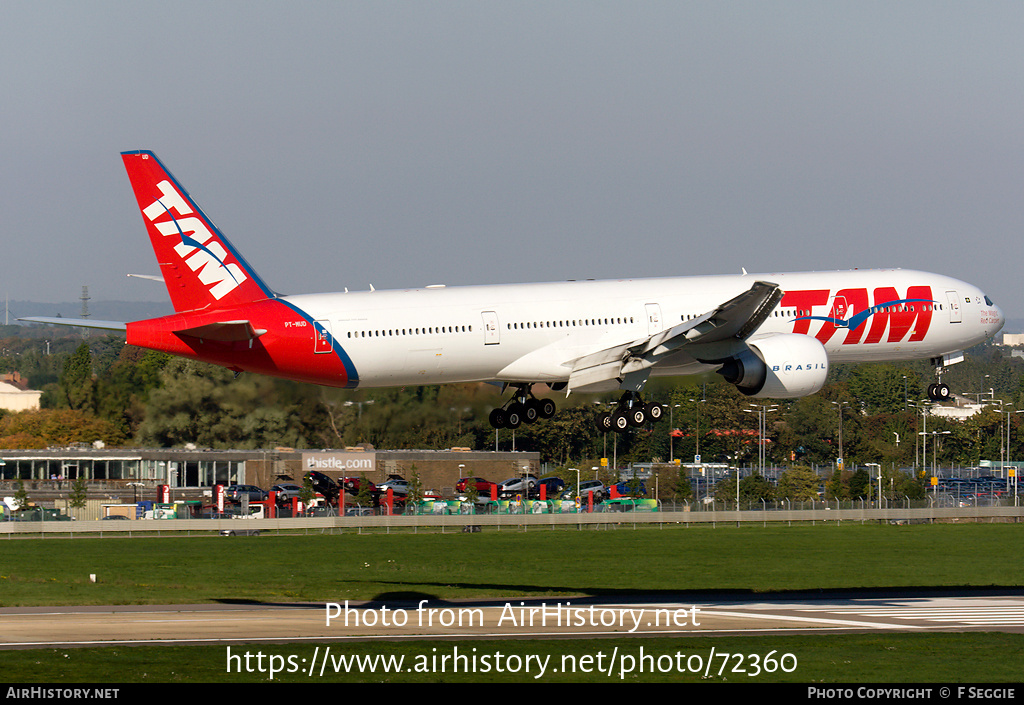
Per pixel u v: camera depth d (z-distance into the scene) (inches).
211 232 3617.1
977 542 5241.1
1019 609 3029.0
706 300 3924.7
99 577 3759.8
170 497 6589.6
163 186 3592.5
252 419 6771.7
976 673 2215.8
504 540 5251.0
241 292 3631.9
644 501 6624.0
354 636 2500.0
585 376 3806.6
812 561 4429.1
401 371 3676.2
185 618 2780.5
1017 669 2245.3
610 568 4170.8
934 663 2290.8
